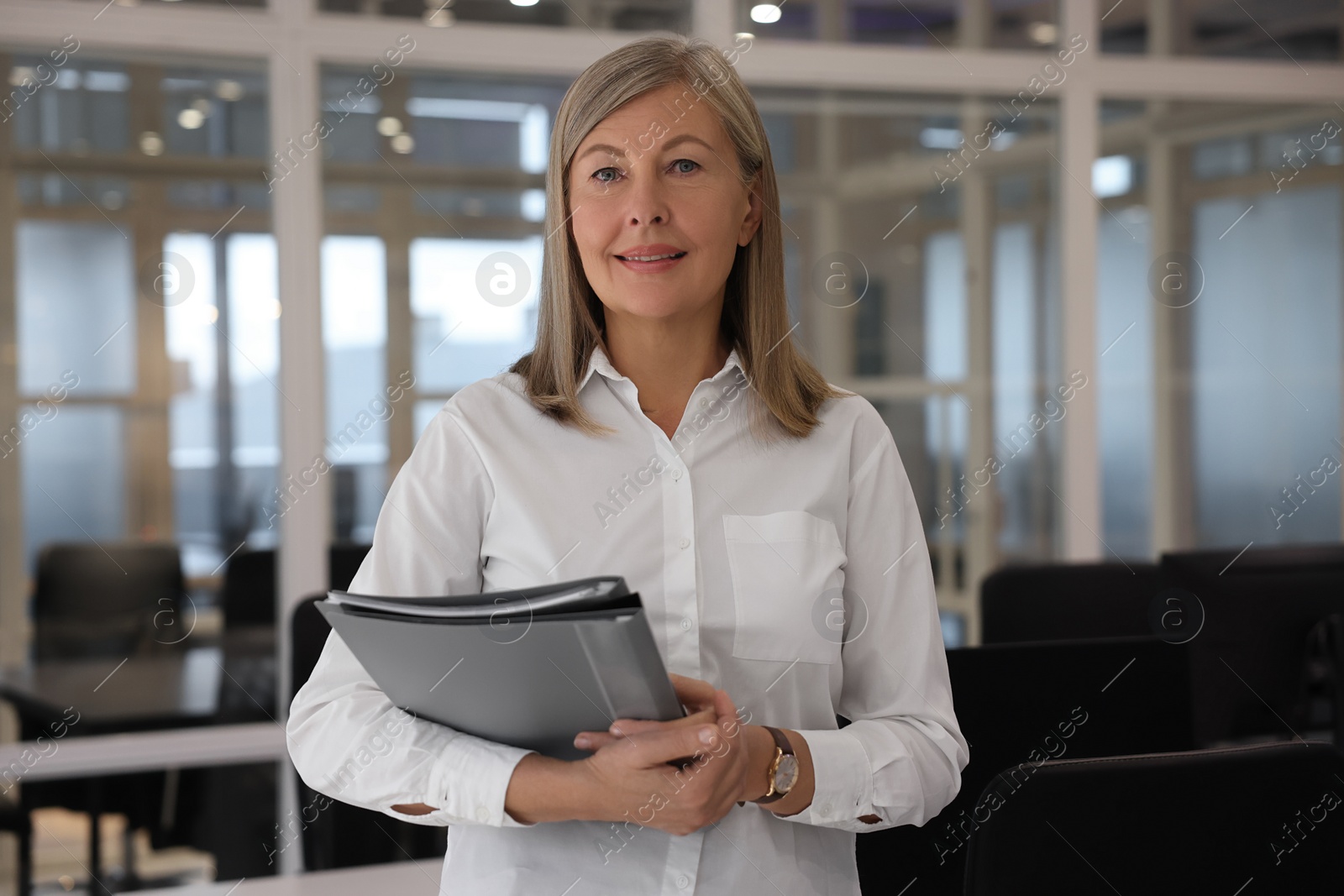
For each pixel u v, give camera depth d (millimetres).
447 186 3061
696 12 3148
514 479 1105
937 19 3311
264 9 2912
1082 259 3420
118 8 2826
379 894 1477
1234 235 3559
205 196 2920
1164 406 3529
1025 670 1622
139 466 2912
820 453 1169
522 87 3100
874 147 3299
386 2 2992
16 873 2799
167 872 2881
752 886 1082
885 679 1154
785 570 1111
